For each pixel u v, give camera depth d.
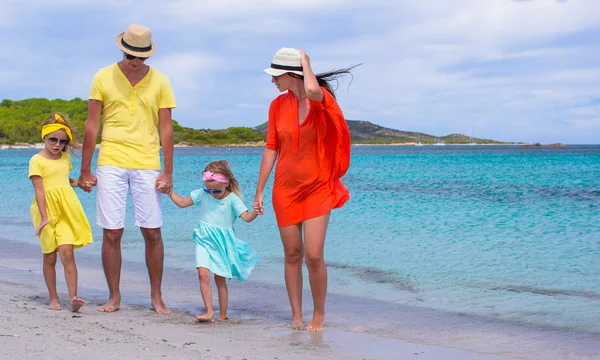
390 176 32.09
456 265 7.85
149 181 5.29
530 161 57.09
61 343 3.73
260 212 5.09
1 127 169.50
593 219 12.40
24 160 64.81
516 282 6.85
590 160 58.47
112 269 5.34
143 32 5.07
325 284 4.92
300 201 4.84
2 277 7.07
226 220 5.34
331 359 3.98
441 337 4.72
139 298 6.10
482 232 10.80
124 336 4.13
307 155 4.75
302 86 4.75
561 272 7.34
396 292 6.44
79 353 3.54
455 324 5.14
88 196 18.86
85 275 7.34
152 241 5.36
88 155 5.30
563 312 5.54
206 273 5.20
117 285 5.39
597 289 6.47
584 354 4.28
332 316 5.46
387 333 4.84
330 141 4.77
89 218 13.57
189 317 5.30
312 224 4.77
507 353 4.30
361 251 8.96
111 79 5.18
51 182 5.18
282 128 4.78
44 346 3.63
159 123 5.41
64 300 5.73
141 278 7.21
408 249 9.10
